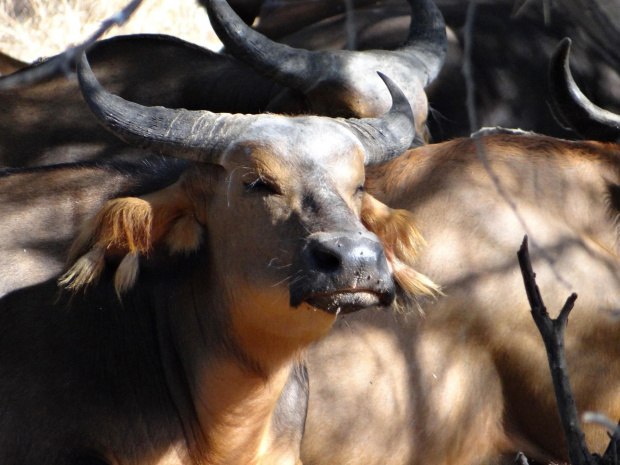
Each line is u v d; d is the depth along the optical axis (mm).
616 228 20781
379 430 18812
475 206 19812
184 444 16906
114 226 15664
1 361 16219
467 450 19328
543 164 20719
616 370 19562
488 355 19266
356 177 16078
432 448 19016
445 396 19000
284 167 15555
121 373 16484
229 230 16094
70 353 16312
